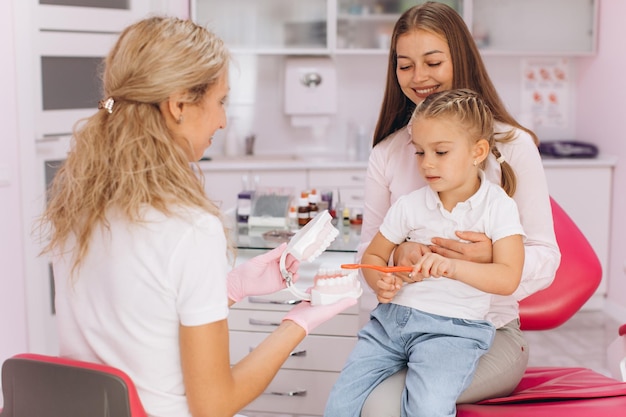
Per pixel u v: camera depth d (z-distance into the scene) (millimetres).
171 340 1288
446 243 1720
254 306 2482
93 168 1307
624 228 4336
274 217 2941
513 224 1696
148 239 1259
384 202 2068
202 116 1331
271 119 4934
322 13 4555
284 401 2537
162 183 1274
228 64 1365
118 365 1311
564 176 4430
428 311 1741
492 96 1928
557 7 4613
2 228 3486
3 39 3438
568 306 2207
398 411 1668
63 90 3893
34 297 3619
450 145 1671
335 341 2490
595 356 3770
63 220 1338
